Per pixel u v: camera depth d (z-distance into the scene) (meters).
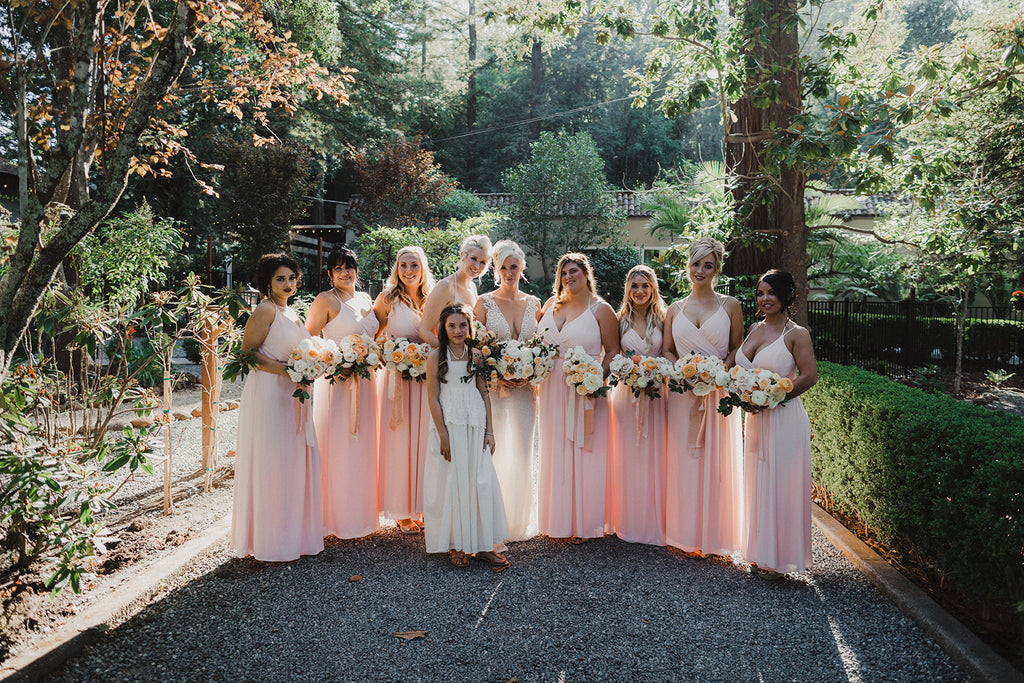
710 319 4.16
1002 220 7.27
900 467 3.88
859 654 3.06
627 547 4.34
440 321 3.97
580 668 2.93
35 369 4.28
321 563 4.02
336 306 4.43
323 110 21.98
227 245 17.89
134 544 4.21
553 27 8.22
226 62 10.29
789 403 3.83
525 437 4.42
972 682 2.83
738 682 2.84
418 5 26.08
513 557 4.15
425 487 4.07
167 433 4.79
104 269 8.45
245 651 3.04
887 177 6.56
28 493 3.17
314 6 16.39
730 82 7.00
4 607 3.26
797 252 7.32
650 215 19.77
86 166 3.95
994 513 3.06
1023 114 9.55
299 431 4.00
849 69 7.07
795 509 3.77
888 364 13.25
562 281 4.37
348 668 2.91
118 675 2.84
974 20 11.72
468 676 2.86
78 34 3.51
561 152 19.56
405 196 21.12
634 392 4.18
